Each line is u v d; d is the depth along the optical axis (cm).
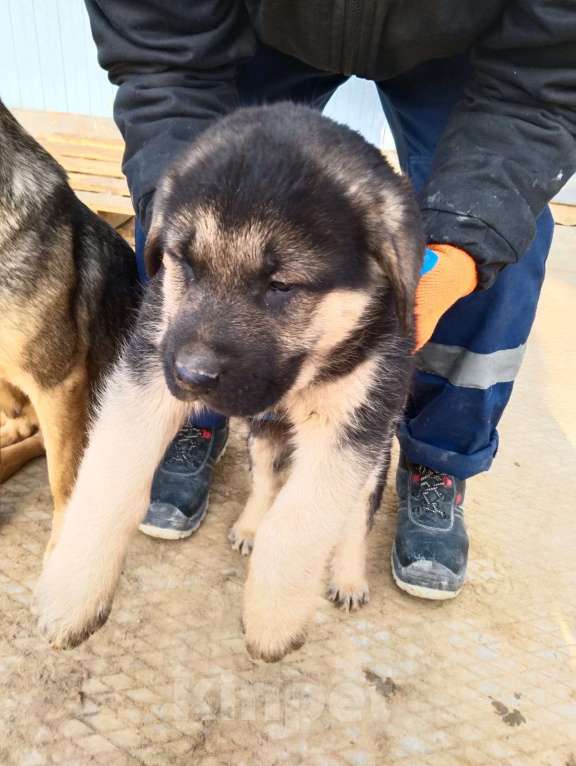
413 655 60
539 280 68
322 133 45
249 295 41
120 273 74
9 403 71
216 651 57
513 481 86
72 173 143
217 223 41
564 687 58
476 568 71
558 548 75
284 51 68
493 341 66
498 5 58
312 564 48
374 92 171
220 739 50
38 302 61
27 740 49
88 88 173
